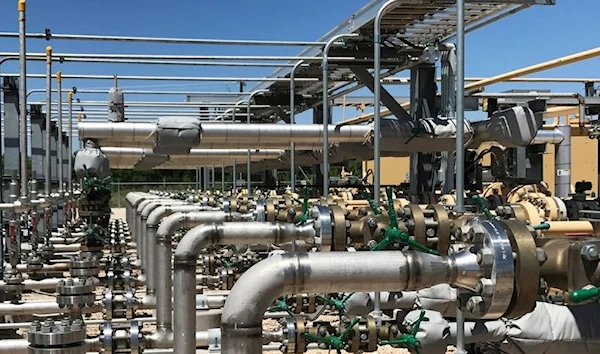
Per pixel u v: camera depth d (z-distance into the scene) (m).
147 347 4.76
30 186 7.69
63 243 10.30
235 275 7.00
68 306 4.96
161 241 4.99
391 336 4.12
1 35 7.91
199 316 5.33
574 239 2.84
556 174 10.65
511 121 7.50
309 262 2.34
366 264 2.36
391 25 7.88
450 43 8.30
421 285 2.40
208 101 14.12
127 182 30.27
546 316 4.16
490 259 2.34
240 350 2.31
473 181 9.99
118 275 6.82
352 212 4.24
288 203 5.30
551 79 11.84
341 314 4.66
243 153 12.74
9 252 8.03
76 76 10.50
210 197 7.73
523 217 4.05
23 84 6.62
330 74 10.78
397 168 20.80
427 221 3.58
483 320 4.38
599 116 11.48
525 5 6.44
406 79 11.46
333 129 8.43
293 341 4.04
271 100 13.11
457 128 4.45
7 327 5.20
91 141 8.70
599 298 2.51
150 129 8.42
